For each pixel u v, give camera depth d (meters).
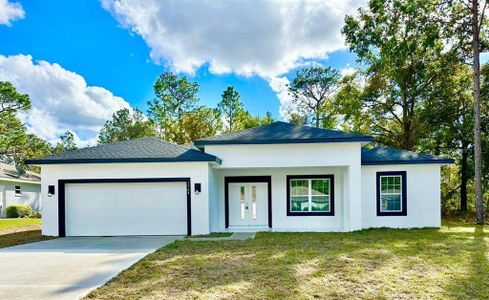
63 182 13.02
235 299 5.21
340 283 5.95
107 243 10.96
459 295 5.31
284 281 6.08
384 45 22.94
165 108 43.22
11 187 26.92
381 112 25.75
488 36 19.06
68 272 7.06
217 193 14.76
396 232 12.41
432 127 23.81
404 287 5.71
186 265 7.38
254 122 39.12
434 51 22.36
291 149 13.38
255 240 10.81
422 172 13.86
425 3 18.20
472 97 22.66
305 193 14.74
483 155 22.73
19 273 7.05
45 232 12.97
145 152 13.34
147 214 12.95
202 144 13.45
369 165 13.95
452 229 13.25
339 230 13.54
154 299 5.26
